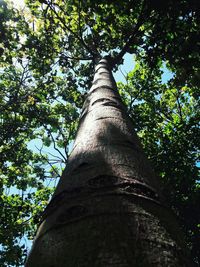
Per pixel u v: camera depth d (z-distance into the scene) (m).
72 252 1.09
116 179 1.59
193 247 7.70
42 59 11.90
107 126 2.51
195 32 5.79
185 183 8.12
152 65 6.53
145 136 9.68
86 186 1.55
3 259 10.30
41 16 11.07
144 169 1.90
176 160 8.51
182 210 7.95
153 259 1.05
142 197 1.47
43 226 1.47
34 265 1.16
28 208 11.31
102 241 1.10
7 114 12.61
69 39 11.81
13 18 10.93
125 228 1.18
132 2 6.87
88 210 1.32
